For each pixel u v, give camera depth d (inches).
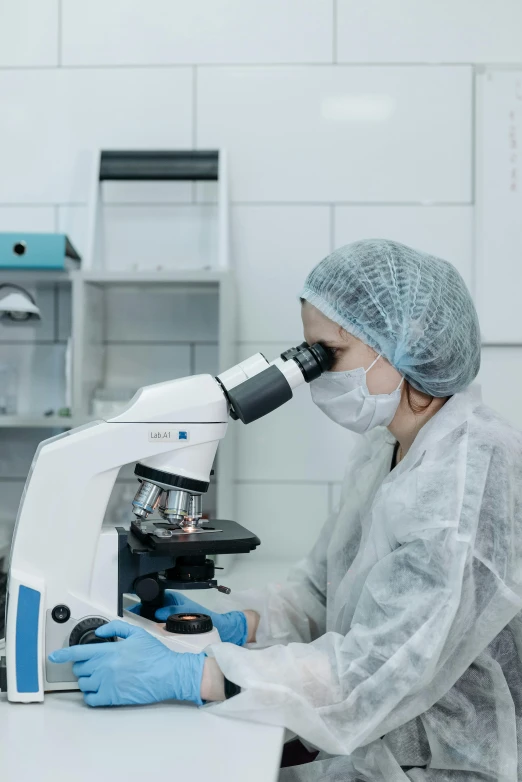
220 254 85.7
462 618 41.4
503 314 89.5
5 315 87.6
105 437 43.3
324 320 48.2
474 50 89.6
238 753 35.3
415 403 50.3
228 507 86.1
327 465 90.7
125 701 40.8
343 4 90.2
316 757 51.4
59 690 43.5
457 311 47.8
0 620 56.1
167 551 42.0
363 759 45.7
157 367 92.5
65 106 92.0
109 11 91.4
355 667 40.6
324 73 90.6
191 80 91.3
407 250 49.1
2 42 92.0
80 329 82.4
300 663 40.9
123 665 40.6
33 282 88.7
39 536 42.9
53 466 43.0
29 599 42.0
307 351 46.5
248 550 43.6
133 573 44.7
